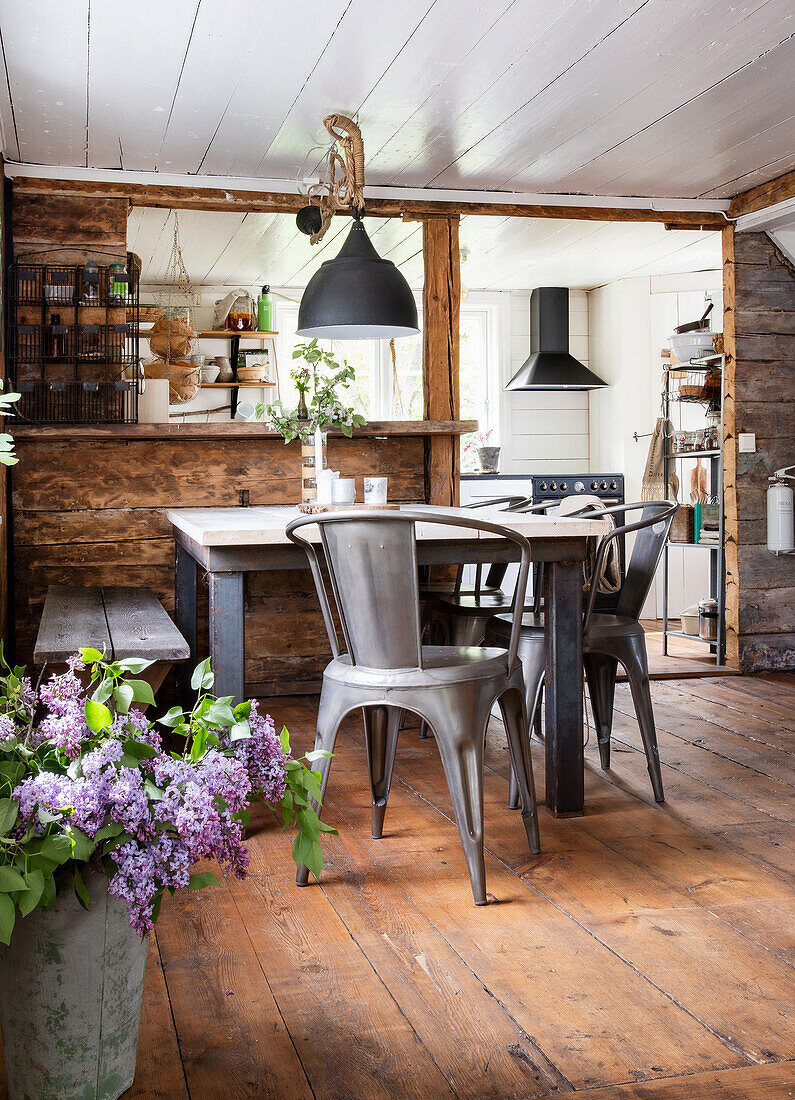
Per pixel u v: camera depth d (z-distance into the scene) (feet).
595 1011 5.82
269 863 8.29
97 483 14.38
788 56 10.77
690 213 16.44
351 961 6.48
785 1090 5.01
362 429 14.73
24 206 13.88
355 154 11.83
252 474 15.01
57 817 4.16
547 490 22.45
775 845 8.64
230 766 4.53
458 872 8.04
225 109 11.93
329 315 11.98
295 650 15.24
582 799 9.46
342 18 9.61
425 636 13.24
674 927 6.98
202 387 22.00
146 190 14.26
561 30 9.98
